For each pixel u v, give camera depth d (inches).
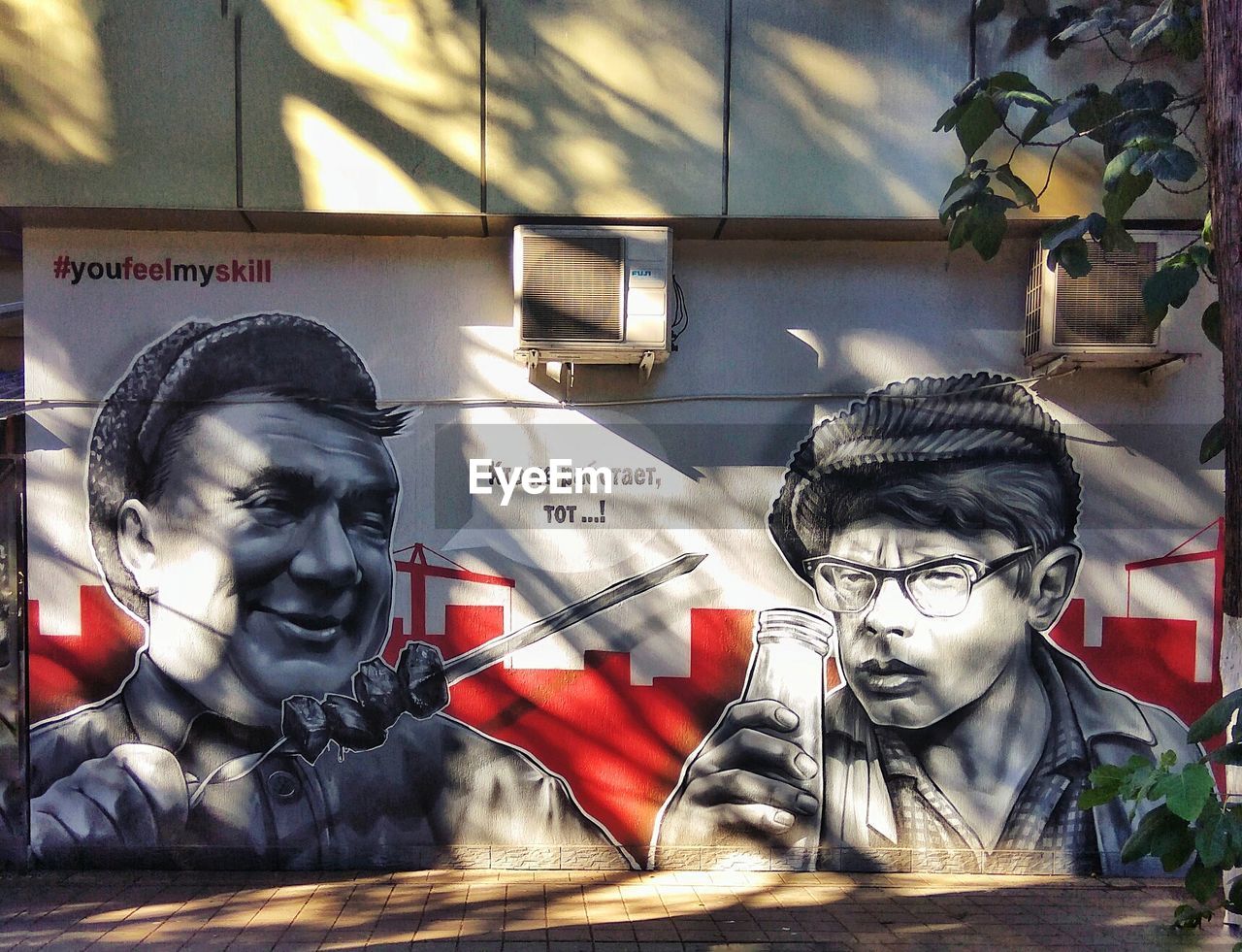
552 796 235.3
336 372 235.0
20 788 233.3
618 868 235.1
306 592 233.3
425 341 235.5
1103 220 195.3
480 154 220.8
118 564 232.4
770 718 236.1
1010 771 235.1
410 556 235.1
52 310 231.5
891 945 194.9
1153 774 148.2
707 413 236.7
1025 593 235.6
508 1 220.8
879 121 223.0
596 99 222.1
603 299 219.9
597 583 236.2
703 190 222.1
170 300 233.0
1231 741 163.6
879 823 235.6
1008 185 204.1
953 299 237.0
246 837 233.0
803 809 235.8
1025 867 234.7
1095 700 235.0
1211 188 164.4
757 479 236.7
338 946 190.7
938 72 223.3
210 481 232.8
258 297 234.1
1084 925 205.5
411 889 221.8
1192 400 234.5
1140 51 222.4
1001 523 235.8
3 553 233.8
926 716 236.1
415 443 235.6
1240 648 163.8
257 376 233.9
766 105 222.4
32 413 231.9
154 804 232.4
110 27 217.2
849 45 222.8
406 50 220.5
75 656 232.8
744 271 237.0
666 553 236.7
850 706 236.4
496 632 235.8
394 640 235.5
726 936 197.6
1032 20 221.5
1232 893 155.6
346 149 219.1
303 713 233.5
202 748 233.3
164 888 221.1
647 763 235.8
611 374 236.2
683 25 221.9
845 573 236.4
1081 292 219.9
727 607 236.5
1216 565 234.7
